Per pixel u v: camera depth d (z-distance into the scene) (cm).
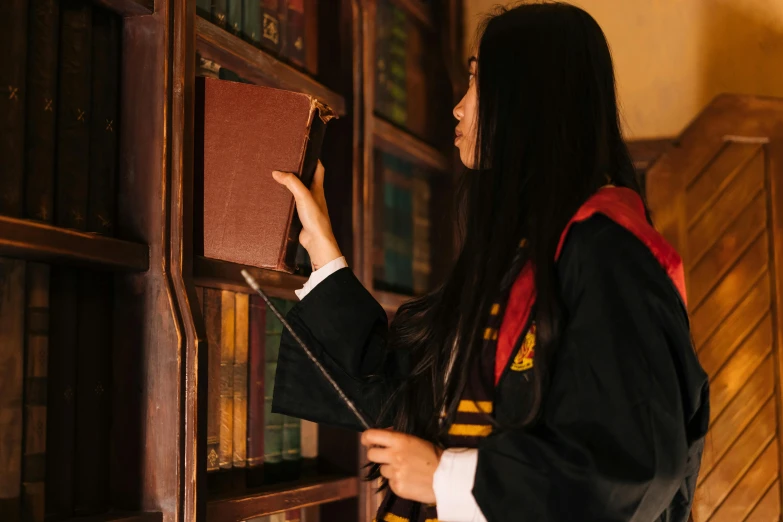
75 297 132
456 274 135
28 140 121
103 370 138
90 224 134
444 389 123
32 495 119
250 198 143
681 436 104
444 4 279
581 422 104
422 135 267
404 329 147
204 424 139
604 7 295
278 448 178
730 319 265
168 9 141
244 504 154
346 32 211
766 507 256
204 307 155
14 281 118
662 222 271
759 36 281
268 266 141
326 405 143
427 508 126
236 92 145
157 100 140
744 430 260
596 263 110
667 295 109
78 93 131
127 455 138
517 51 129
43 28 124
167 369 136
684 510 121
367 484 198
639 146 276
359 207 209
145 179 140
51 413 126
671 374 105
